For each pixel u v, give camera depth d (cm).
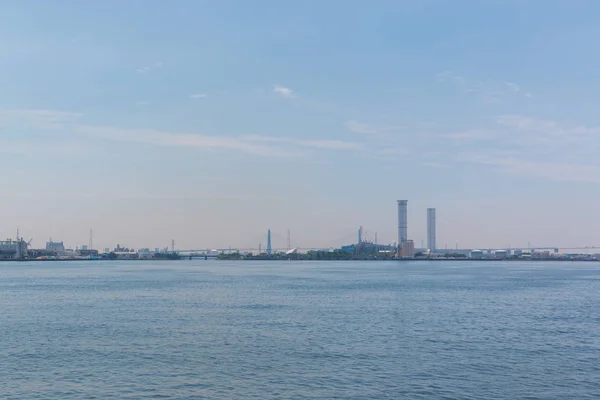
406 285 16662
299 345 6844
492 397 4866
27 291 14650
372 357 6206
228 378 5403
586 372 5628
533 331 7869
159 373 5578
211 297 12769
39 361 6044
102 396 4894
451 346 6806
